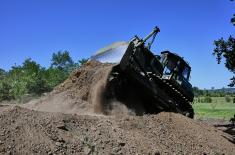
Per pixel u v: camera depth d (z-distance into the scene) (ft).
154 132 37.42
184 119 44.24
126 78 45.98
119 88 45.32
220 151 39.63
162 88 51.62
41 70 110.22
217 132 46.52
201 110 131.64
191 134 40.83
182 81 55.21
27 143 27.20
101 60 47.91
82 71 47.21
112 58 46.98
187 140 38.93
